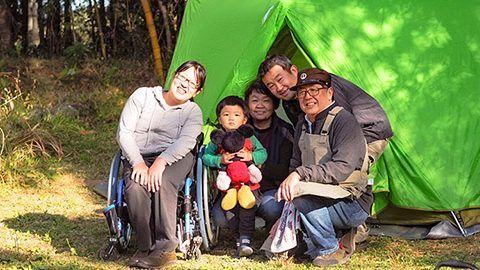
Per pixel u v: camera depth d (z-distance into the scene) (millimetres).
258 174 5254
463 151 5828
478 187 5801
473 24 6164
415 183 5766
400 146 5762
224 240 5742
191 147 5055
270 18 5898
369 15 6066
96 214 6469
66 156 8625
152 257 4895
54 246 5484
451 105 5906
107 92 11562
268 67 5375
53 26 14109
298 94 4980
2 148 7613
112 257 5156
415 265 5027
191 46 7273
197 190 5141
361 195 5012
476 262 5059
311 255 5133
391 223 5980
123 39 14031
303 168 4801
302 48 5906
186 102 5238
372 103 5312
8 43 13555
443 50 6031
